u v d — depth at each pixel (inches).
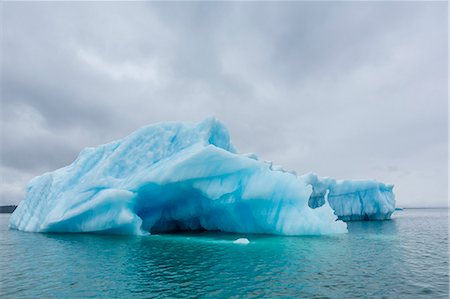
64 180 970.7
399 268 426.3
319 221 799.7
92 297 313.4
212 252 535.5
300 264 443.8
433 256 513.3
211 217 947.3
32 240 722.8
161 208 930.1
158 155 922.1
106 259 487.2
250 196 797.9
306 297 309.4
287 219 788.0
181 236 784.3
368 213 1523.1
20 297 317.1
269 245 611.5
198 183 821.2
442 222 1417.3
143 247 597.6
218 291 325.7
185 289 332.5
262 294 316.8
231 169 825.5
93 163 978.1
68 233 863.7
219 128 1005.2
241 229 875.4
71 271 415.5
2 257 516.1
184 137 937.5
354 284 351.9
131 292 326.0
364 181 1504.7
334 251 549.3
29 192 1091.9
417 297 312.3
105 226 806.5
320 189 1366.9
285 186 802.8
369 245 624.4
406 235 832.9
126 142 944.9
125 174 898.1
